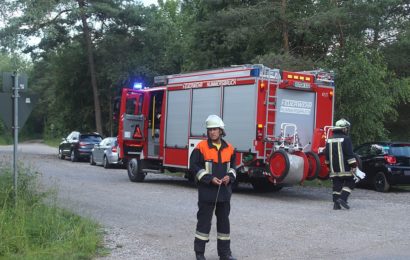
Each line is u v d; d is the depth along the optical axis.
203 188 6.77
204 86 15.02
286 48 23.25
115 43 39.03
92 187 15.64
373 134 19.77
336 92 19.00
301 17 23.06
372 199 13.70
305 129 14.21
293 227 9.41
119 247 7.77
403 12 24.92
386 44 24.56
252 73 13.45
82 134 29.23
